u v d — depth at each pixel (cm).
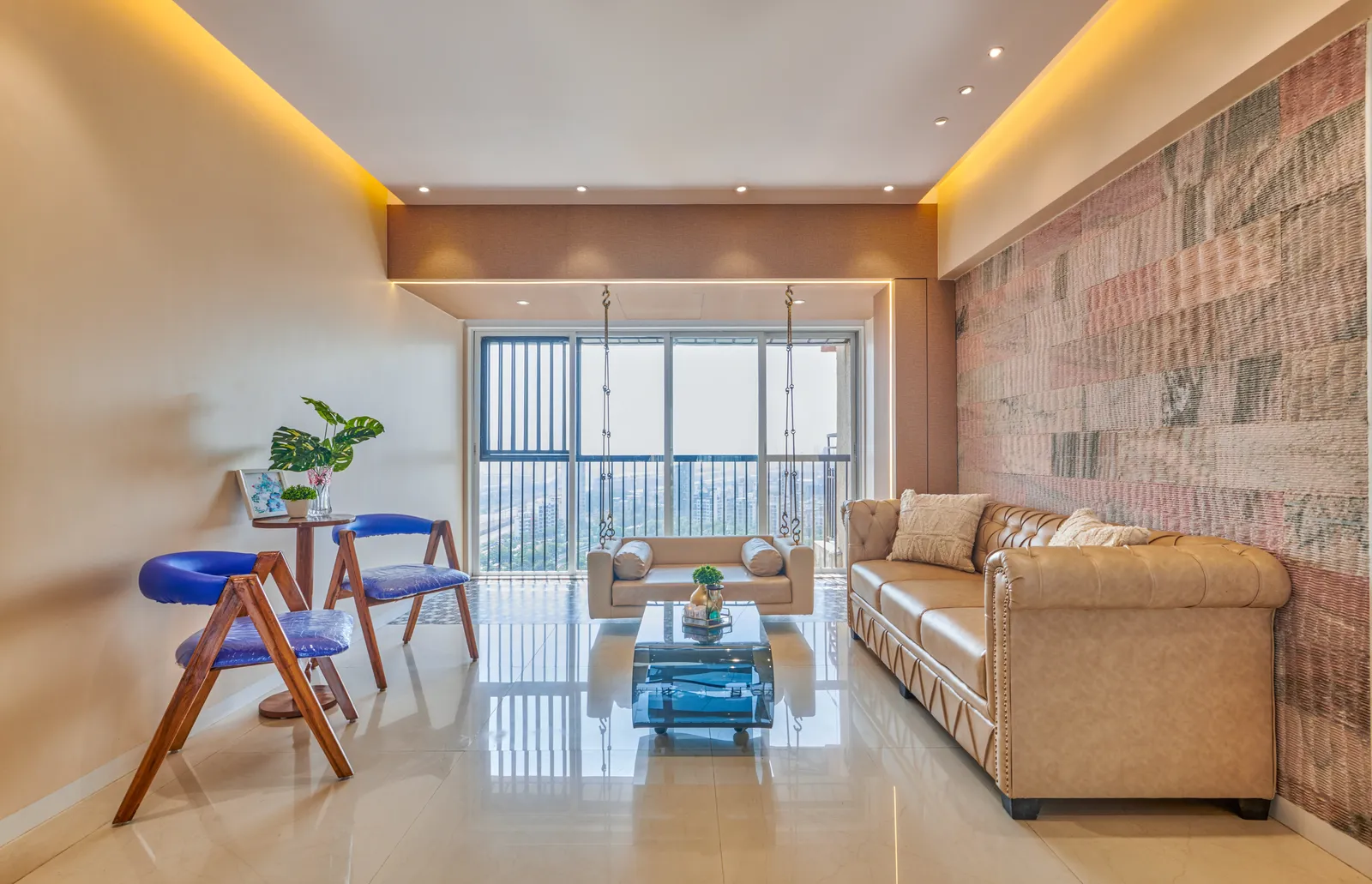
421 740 271
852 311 565
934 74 302
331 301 390
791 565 429
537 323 629
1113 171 295
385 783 236
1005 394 405
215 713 293
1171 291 266
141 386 253
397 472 481
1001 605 214
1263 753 212
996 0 251
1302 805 204
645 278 466
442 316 568
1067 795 212
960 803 222
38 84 214
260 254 324
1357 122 190
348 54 281
